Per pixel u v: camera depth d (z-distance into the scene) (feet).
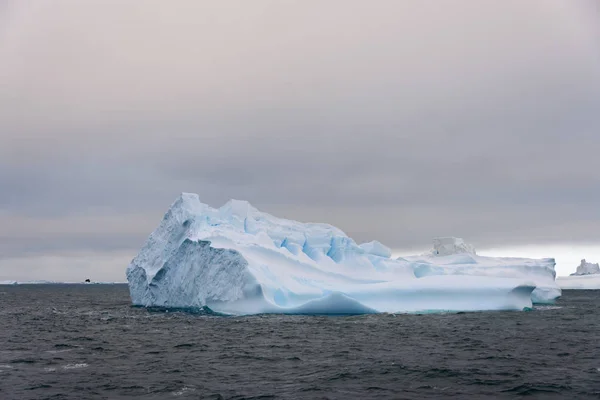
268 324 130.52
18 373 73.26
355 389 62.44
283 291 153.99
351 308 143.64
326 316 147.43
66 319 162.61
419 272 193.26
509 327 122.93
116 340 106.93
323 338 105.40
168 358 84.79
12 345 101.04
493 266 200.54
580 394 59.82
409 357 83.20
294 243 185.26
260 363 79.51
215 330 121.39
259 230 184.55
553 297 205.57
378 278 178.70
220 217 194.39
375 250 203.51
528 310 165.58
